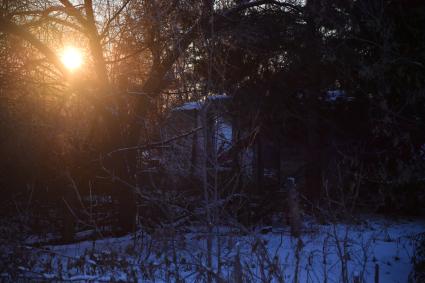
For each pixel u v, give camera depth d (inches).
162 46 405.4
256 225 364.8
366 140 446.6
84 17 462.9
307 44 497.4
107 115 415.8
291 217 364.2
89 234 398.6
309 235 351.6
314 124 539.8
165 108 373.1
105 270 255.3
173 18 386.9
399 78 290.2
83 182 424.8
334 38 409.4
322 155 539.2
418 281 252.4
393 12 314.2
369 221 420.2
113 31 456.1
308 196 519.5
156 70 406.0
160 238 259.3
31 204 397.1
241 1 534.0
